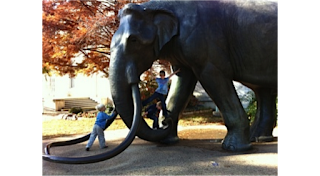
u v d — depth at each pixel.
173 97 5.45
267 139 5.70
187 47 4.45
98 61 10.17
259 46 4.49
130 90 4.30
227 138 4.73
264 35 4.44
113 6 9.38
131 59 4.27
